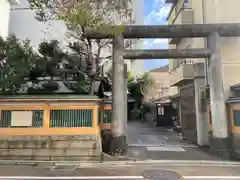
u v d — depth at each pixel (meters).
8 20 14.09
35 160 8.13
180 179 6.03
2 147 8.26
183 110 13.80
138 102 28.45
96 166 7.54
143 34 9.48
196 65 11.38
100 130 9.66
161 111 21.89
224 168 7.24
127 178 6.11
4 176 6.29
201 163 7.85
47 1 8.44
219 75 9.17
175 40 15.93
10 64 8.90
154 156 8.78
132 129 19.14
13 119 8.45
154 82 29.44
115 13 8.27
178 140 13.08
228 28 9.27
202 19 11.65
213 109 9.16
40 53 9.81
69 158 8.20
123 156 8.74
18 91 9.59
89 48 9.76
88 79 10.34
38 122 8.47
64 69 10.00
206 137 10.90
